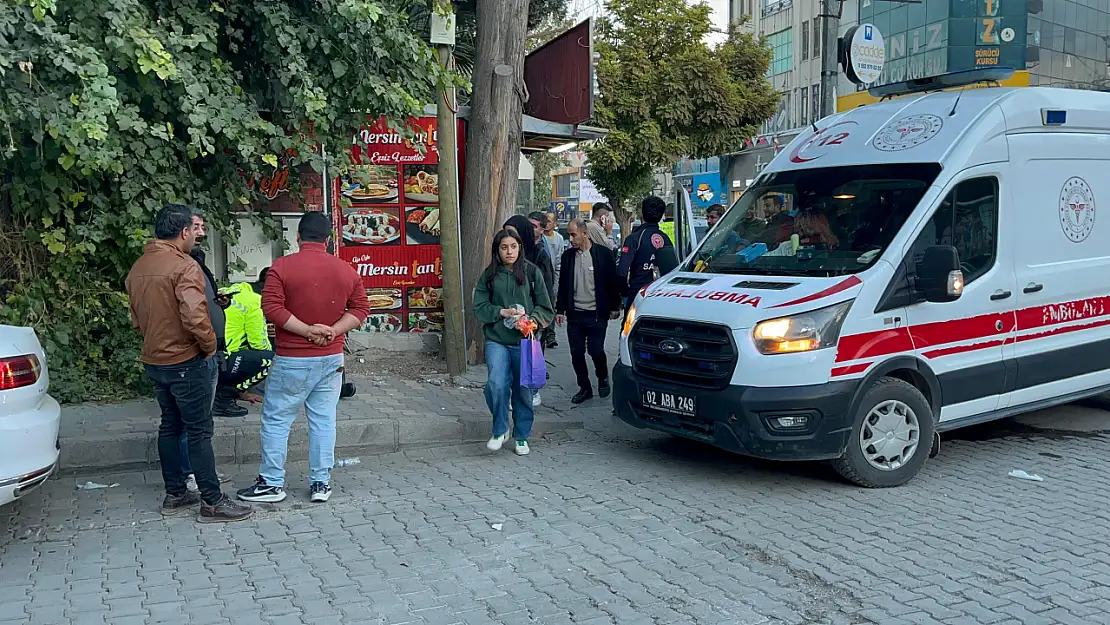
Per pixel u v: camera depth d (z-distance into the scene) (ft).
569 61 38.14
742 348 19.61
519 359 23.06
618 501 19.75
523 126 36.76
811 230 22.07
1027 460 22.95
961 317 21.34
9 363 15.72
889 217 21.13
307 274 18.75
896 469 20.49
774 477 21.52
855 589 14.93
